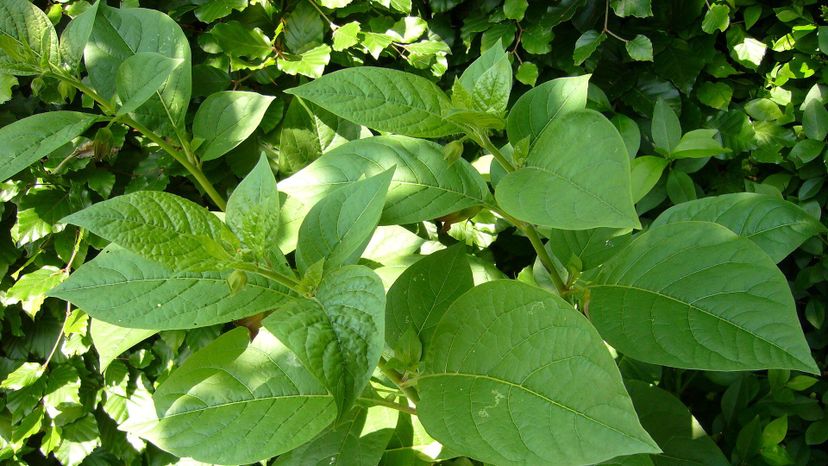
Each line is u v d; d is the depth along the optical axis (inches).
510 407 18.1
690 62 39.7
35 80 23.8
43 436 36.8
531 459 17.2
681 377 41.4
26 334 37.4
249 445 19.4
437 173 21.8
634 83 40.8
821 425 37.9
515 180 19.1
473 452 17.8
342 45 35.2
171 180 36.5
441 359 19.7
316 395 20.3
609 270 23.0
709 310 20.8
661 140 34.5
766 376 42.1
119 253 19.0
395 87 21.0
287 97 36.2
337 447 22.8
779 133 41.3
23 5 22.6
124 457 37.0
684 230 22.2
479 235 38.5
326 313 16.5
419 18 38.3
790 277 44.6
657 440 29.0
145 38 26.6
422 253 30.0
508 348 18.9
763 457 34.9
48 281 34.3
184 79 26.2
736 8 40.6
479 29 39.9
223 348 21.2
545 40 38.3
